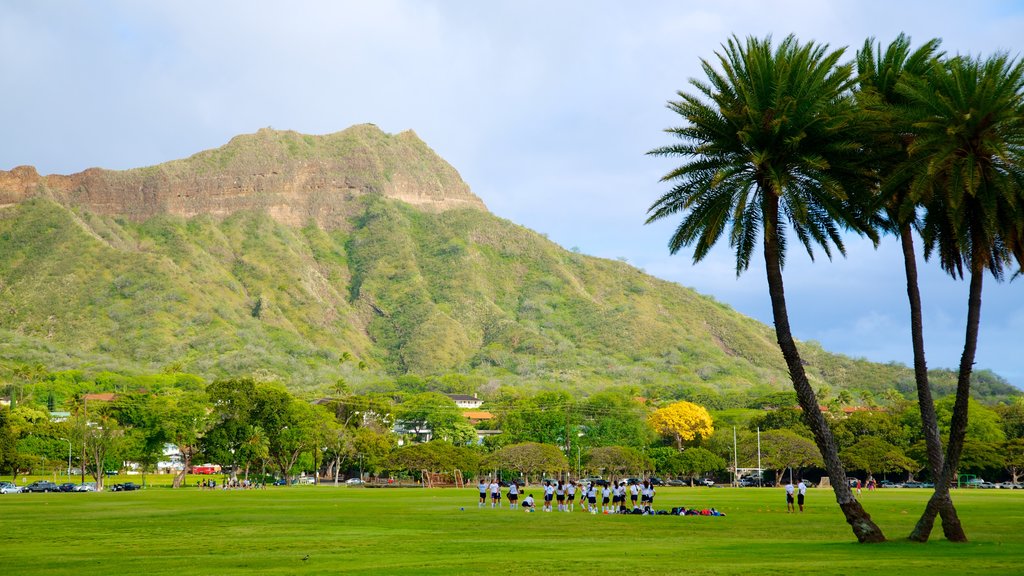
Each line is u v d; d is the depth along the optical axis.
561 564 35.25
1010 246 47.47
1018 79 46.91
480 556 38.88
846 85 49.19
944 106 46.25
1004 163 45.66
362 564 36.06
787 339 49.69
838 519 69.25
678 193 52.62
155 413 184.25
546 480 81.69
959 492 142.50
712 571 32.47
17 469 165.00
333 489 159.62
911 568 33.00
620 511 76.50
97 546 45.44
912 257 52.00
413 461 178.75
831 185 47.78
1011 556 38.00
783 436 189.62
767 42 50.06
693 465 194.62
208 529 57.44
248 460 181.12
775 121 47.22
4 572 34.41
